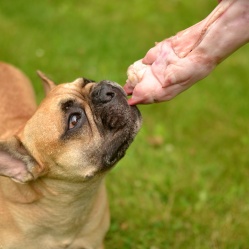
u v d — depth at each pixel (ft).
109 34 7.23
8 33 6.80
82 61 6.44
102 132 3.14
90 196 3.32
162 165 4.88
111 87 3.17
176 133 5.33
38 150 3.13
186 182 4.64
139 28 7.55
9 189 3.24
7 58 6.24
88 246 3.52
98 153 3.15
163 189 4.57
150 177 4.69
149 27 7.60
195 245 4.04
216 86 6.15
